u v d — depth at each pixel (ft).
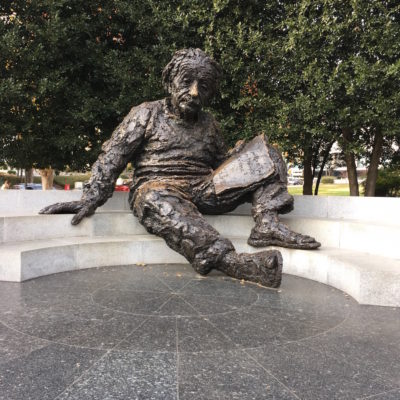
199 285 14.65
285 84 26.55
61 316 11.21
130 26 28.43
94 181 18.45
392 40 22.91
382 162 35.06
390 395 7.36
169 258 18.22
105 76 28.27
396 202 19.79
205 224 15.47
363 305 12.78
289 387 7.56
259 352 9.09
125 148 18.56
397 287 12.70
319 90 23.71
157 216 15.80
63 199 22.75
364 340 9.93
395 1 24.43
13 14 26.66
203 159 19.17
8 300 12.59
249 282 15.24
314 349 9.32
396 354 9.16
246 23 26.55
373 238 16.06
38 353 8.82
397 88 23.81
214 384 7.61
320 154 36.88
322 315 11.75
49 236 17.94
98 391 7.29
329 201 21.65
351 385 7.69
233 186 17.65
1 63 24.68
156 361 8.51
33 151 28.04
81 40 27.66
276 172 17.61
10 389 7.30
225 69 25.93
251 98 26.17
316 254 15.83
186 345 9.37
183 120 18.79
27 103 25.72
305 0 23.85
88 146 29.45
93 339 9.63
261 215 17.26
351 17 23.59
